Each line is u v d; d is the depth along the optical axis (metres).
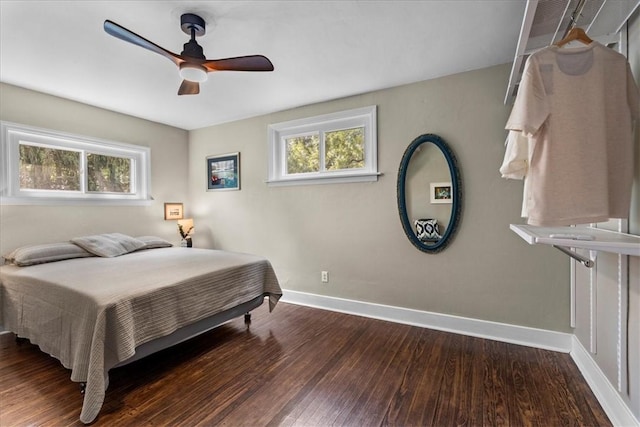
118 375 1.96
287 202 3.49
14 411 1.61
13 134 2.74
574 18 1.36
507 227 2.41
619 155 1.23
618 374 1.47
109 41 2.03
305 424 1.52
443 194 2.65
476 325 2.52
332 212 3.20
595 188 1.21
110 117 3.44
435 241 2.66
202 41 2.04
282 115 3.49
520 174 1.48
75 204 3.14
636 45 1.37
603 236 1.29
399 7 1.73
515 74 1.85
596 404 1.63
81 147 3.22
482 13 1.78
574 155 1.22
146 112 3.53
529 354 2.19
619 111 1.23
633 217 1.35
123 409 1.63
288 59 2.31
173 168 4.12
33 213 2.85
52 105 2.97
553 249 2.27
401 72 2.55
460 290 2.58
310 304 3.34
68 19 1.79
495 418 1.54
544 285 2.30
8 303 2.24
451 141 2.59
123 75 2.55
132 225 3.66
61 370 2.03
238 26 1.88
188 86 2.17
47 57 2.24
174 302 1.97
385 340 2.45
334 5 1.70
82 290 1.77
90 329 1.61
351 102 3.05
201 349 2.32
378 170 2.92
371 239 2.98
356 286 3.07
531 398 1.69
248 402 1.69
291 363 2.10
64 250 2.71
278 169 3.61
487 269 2.48
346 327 2.73
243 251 3.84
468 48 2.18
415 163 2.76
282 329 2.70
